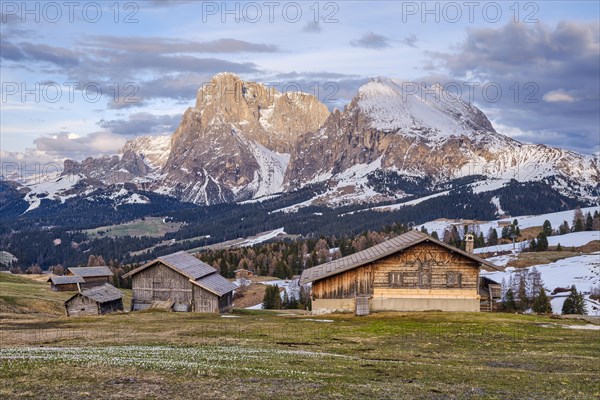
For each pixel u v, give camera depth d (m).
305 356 35.12
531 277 171.50
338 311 71.44
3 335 47.84
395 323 57.56
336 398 22.61
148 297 88.75
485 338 47.59
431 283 70.88
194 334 49.00
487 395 25.09
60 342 42.69
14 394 21.70
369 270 71.25
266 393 22.89
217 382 24.83
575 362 35.94
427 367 32.50
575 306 131.38
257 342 43.34
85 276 144.12
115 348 37.59
